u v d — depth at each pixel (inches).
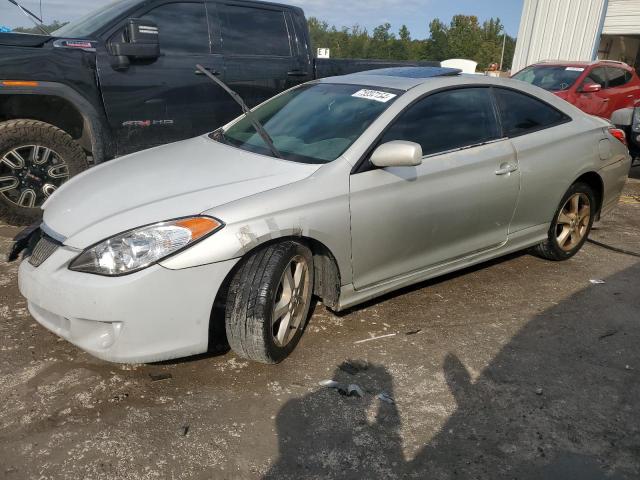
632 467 91.7
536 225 162.1
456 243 141.1
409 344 126.1
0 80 170.4
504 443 95.9
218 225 101.4
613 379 115.9
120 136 199.5
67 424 96.1
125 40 196.9
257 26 232.4
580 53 599.5
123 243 98.2
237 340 109.4
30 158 181.8
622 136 185.6
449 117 139.6
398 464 90.4
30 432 93.9
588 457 93.5
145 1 203.0
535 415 103.4
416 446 94.5
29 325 127.3
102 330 100.0
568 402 107.7
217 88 219.9
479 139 143.9
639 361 123.1
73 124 197.6
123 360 99.3
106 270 97.5
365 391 108.6
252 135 141.7
